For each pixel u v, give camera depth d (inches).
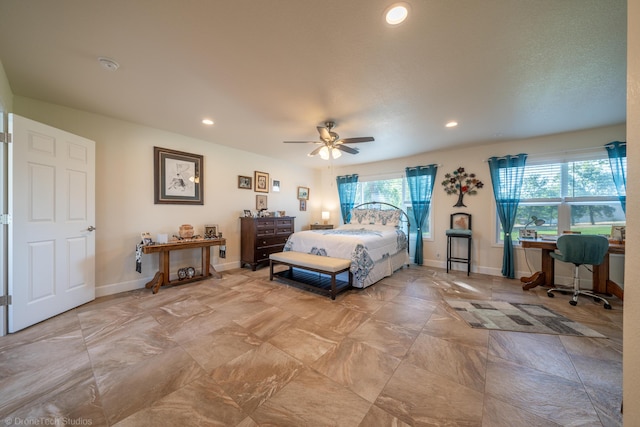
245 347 76.9
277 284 142.9
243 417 51.1
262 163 202.8
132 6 55.4
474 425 49.5
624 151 126.0
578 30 61.5
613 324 92.9
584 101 100.8
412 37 65.2
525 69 79.0
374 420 50.6
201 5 55.2
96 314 99.5
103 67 80.0
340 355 73.0
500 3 53.9
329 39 66.3
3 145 83.5
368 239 141.6
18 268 85.5
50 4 54.6
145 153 135.8
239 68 80.1
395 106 107.1
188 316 98.7
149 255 139.3
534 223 145.9
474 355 73.2
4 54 73.0
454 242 180.9
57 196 97.8
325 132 116.7
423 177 191.9
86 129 115.6
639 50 27.2
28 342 78.3
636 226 27.5
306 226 245.6
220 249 160.6
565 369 66.7
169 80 87.5
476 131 138.2
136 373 64.1
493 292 129.8
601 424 49.5
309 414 52.1
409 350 75.7
